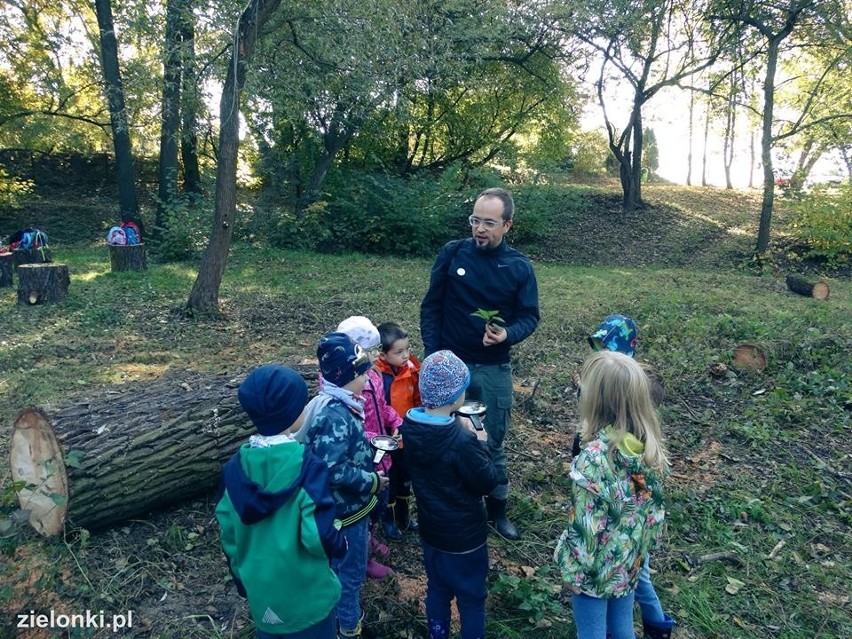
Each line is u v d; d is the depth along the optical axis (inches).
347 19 406.0
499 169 833.5
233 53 350.3
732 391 241.0
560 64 761.0
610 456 94.7
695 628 118.7
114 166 940.6
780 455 191.9
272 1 359.6
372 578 128.3
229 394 152.7
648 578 111.0
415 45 474.3
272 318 366.6
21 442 129.8
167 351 295.1
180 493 143.6
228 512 84.7
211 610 117.6
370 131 737.0
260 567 81.7
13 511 133.4
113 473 130.9
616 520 94.3
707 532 150.2
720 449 196.5
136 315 363.3
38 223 768.9
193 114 526.6
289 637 87.4
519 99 838.5
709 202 887.1
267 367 87.4
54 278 380.5
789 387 242.7
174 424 141.1
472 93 809.5
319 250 681.6
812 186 641.6
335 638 92.0
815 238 652.7
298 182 757.3
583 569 94.0
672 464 185.9
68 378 248.5
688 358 273.7
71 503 127.3
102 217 812.0
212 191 807.1
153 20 404.2
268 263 576.4
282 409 84.6
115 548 131.9
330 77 466.3
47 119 742.5
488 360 139.2
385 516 143.2
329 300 418.0
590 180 1179.9
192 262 584.7
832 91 660.7
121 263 509.7
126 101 557.0
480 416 106.1
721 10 650.2
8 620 112.5
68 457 126.3
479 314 129.9
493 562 135.0
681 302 397.4
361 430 102.0
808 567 138.0
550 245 743.1
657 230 772.6
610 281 533.0
